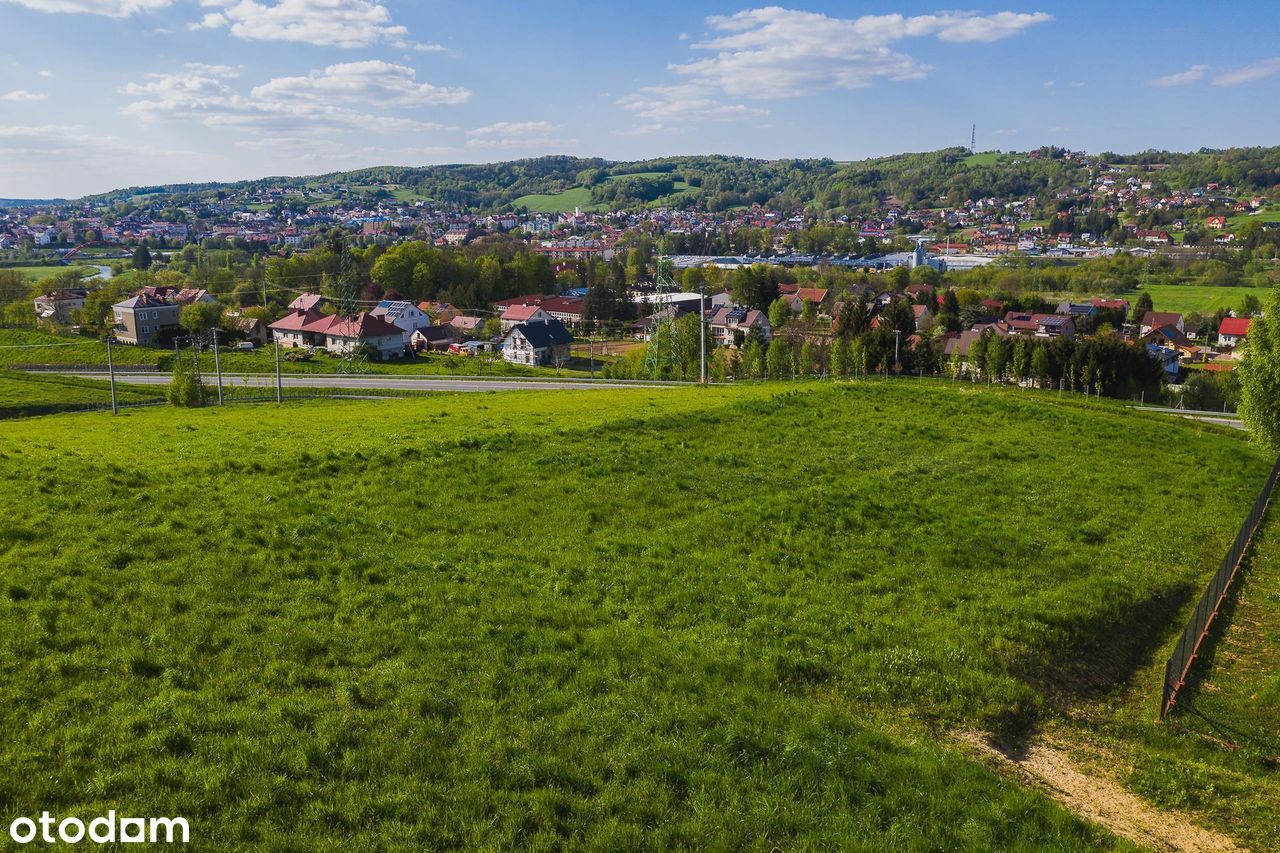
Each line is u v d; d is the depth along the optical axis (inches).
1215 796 641.6
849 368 4675.2
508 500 1133.7
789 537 1058.7
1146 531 1238.3
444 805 511.8
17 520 896.3
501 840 482.3
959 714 716.0
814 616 849.5
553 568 922.7
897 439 1665.8
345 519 1013.2
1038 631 856.3
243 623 723.4
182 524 937.5
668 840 501.4
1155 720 757.9
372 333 5595.5
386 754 557.3
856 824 531.5
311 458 1261.1
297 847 464.8
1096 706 780.6
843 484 1305.4
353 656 689.0
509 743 582.6
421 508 1083.9
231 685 625.9
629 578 906.7
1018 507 1282.0
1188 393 4338.1
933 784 589.0
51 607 709.3
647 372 4559.5
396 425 1668.3
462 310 7751.0
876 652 783.7
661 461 1373.0
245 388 3659.0
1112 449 1749.5
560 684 681.0
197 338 4357.8
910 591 933.2
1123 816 611.2
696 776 563.5
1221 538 1256.8
